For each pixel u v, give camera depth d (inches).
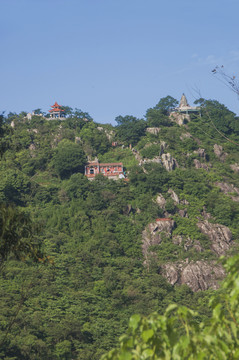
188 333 473.7
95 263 6225.4
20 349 3671.3
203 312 5236.2
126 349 474.0
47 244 6254.9
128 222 7465.6
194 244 7239.2
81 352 4077.3
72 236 6884.8
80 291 5398.6
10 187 7731.3
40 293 4928.6
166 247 7071.9
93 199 7775.6
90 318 4881.9
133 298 5595.5
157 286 6072.8
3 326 3878.0
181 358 468.8
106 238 6884.8
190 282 6422.2
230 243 7490.2
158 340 478.3
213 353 465.7
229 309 499.8
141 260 6811.0
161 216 7765.8
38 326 4178.2
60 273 5605.3
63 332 4200.3
